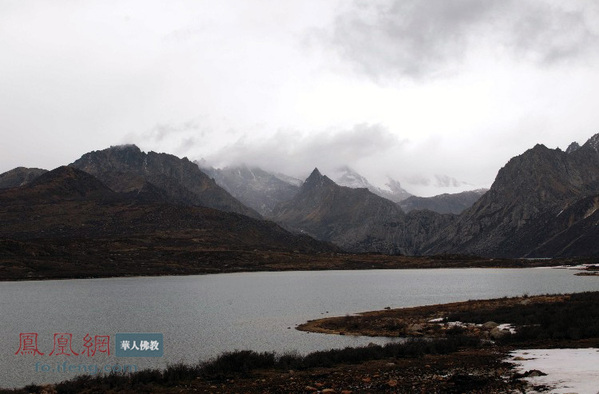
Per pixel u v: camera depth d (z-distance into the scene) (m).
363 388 32.09
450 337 53.62
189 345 60.53
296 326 75.75
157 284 195.00
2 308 106.62
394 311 87.50
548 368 33.66
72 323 81.81
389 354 44.50
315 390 32.12
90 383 36.31
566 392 26.83
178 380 37.00
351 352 44.19
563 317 56.62
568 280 187.75
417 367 38.12
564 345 43.94
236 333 69.31
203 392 32.91
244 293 147.75
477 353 43.41
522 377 31.88
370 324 72.12
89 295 142.12
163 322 82.38
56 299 129.38
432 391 30.27
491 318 65.19
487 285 167.25
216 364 40.62
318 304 111.81
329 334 66.88
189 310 101.06
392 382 32.81
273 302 117.94
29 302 120.94
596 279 191.88
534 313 65.00
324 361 41.38
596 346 42.00
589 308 62.84
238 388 33.81
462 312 75.50
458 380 32.62
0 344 62.53
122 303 116.88
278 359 44.84
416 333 62.72
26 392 34.28
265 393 32.03
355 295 135.12
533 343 46.84
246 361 41.34
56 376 45.53
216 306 109.00
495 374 33.47
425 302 112.06
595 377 29.81
